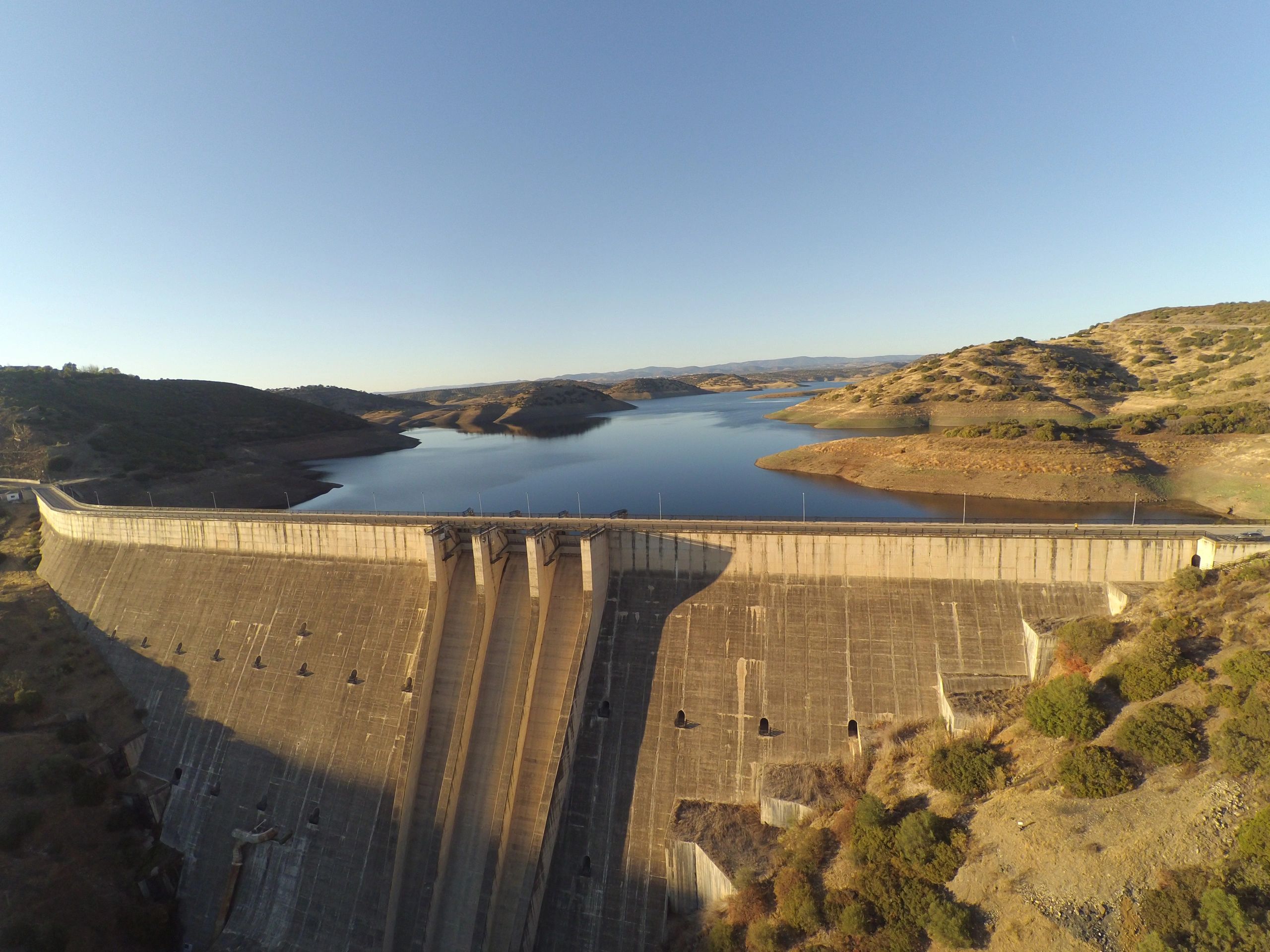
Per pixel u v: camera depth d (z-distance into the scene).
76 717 44.41
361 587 46.50
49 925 32.78
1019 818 26.06
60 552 62.00
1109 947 21.09
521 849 34.66
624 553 42.75
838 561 39.44
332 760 39.97
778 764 34.16
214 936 36.22
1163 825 23.31
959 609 37.22
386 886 35.12
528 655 39.41
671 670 38.50
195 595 50.88
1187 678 28.00
